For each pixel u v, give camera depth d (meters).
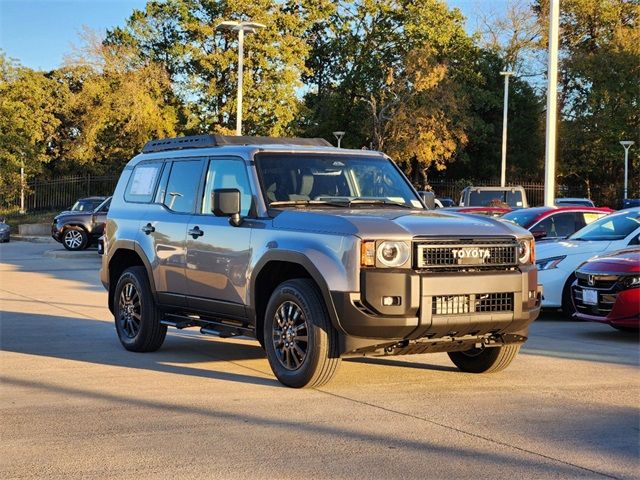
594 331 11.20
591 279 10.47
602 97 52.97
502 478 4.77
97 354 9.13
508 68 57.91
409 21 55.28
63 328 11.17
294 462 5.06
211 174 8.39
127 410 6.41
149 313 9.03
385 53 56.56
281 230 7.27
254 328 7.72
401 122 49.00
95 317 12.33
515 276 7.00
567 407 6.53
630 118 53.31
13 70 53.69
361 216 6.97
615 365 8.45
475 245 6.89
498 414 6.29
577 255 12.29
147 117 46.34
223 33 47.19
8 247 31.78
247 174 7.86
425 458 5.15
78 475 4.82
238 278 7.68
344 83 56.56
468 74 56.81
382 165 8.44
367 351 6.84
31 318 12.19
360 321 6.55
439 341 6.91
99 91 47.59
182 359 8.80
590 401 6.74
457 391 7.12
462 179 56.88
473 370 8.00
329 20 55.91
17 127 48.88
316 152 8.18
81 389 7.22
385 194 8.19
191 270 8.32
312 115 54.69
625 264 10.25
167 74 49.31
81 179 46.72
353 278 6.57
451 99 48.84
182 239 8.46
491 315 6.87
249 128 47.72
